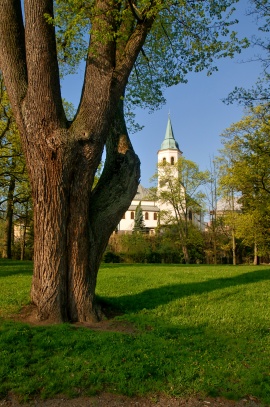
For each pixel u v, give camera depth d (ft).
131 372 16.17
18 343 18.53
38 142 22.48
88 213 24.09
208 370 16.72
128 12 23.68
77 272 23.73
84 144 23.34
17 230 153.69
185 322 25.55
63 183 22.75
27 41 22.38
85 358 17.40
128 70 24.84
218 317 27.25
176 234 145.69
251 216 81.76
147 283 41.63
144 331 22.59
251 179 71.05
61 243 23.11
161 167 136.05
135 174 26.68
